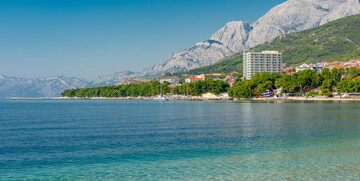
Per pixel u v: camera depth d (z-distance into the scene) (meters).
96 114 142.75
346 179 36.78
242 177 38.00
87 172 41.00
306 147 53.59
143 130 78.38
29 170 42.22
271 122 92.56
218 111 147.50
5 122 104.19
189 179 37.59
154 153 50.69
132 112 153.12
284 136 65.38
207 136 66.62
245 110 150.62
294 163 43.47
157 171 40.94
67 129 82.69
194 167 42.38
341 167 41.34
